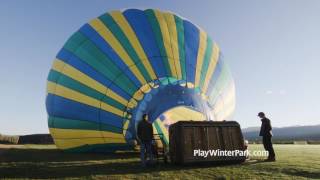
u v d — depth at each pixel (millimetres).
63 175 9406
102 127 15109
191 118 15188
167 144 13359
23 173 9695
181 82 15922
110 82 15250
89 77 15539
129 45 15812
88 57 15828
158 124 14445
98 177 9125
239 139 12016
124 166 11203
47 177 9109
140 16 16828
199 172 9953
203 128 11617
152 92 15172
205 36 18312
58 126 16203
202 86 16578
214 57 18094
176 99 15258
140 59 15641
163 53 16062
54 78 16609
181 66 16234
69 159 13523
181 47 16703
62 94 16047
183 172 9938
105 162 12398
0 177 9039
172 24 17188
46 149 20281
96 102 15211
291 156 14867
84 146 15852
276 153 16969
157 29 16547
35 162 12430
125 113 14914
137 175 9453
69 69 16094
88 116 15297
